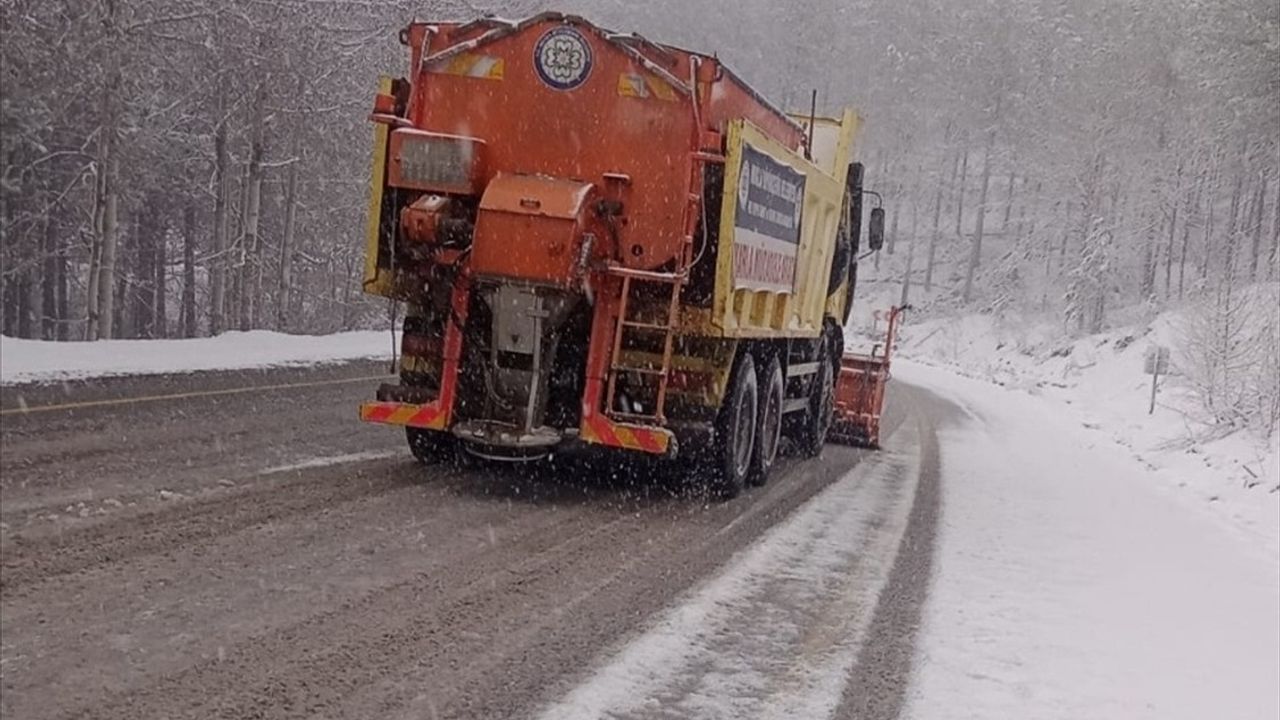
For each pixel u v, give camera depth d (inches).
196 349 689.0
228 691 173.3
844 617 257.8
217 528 267.3
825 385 575.8
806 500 418.9
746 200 356.2
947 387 1352.1
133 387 492.4
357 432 442.9
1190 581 347.9
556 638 217.0
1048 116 2561.5
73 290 1674.5
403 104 362.0
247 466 346.6
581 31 346.9
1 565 220.7
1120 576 341.4
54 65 834.2
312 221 1409.9
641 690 195.0
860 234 604.1
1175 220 2080.5
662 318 347.3
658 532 326.3
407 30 359.9
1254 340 882.1
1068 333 2017.7
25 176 969.5
